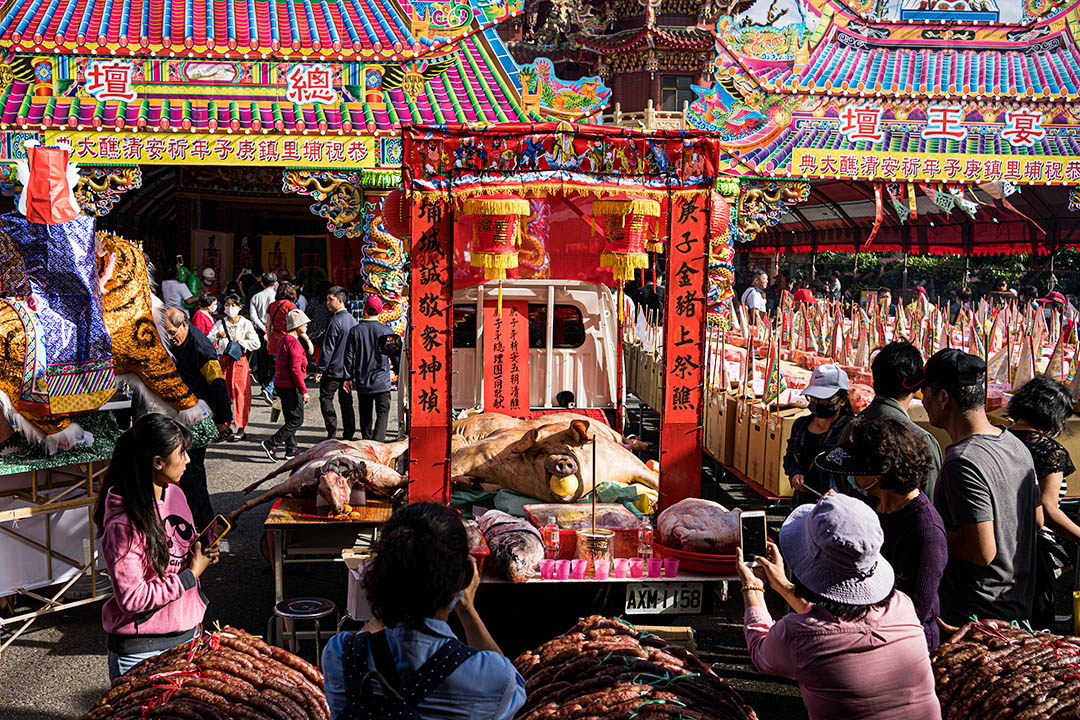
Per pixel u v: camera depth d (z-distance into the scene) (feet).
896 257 105.19
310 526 17.21
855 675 8.94
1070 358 34.01
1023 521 12.53
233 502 28.09
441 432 16.25
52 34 40.86
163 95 42.09
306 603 15.25
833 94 45.93
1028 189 62.64
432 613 7.66
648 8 99.71
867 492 11.09
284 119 42.68
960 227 79.56
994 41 46.88
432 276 15.92
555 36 112.27
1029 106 46.73
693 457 17.02
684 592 15.19
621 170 16.10
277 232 77.92
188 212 72.38
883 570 9.24
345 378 35.04
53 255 17.08
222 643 11.30
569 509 17.47
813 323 44.06
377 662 7.54
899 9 46.21
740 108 45.70
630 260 19.29
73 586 20.71
